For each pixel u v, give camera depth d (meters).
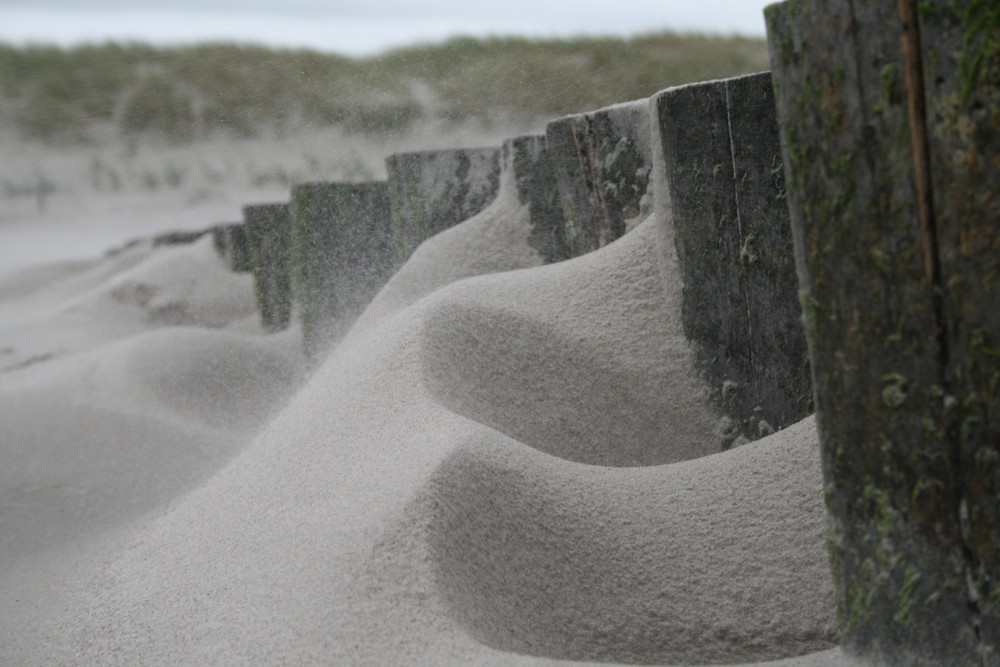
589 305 3.11
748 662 1.82
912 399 1.33
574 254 4.13
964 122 1.19
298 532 2.04
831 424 1.48
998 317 1.22
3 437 3.94
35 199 11.78
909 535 1.39
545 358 2.97
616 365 3.00
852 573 1.51
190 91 14.60
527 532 1.98
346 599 1.71
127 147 13.92
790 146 1.44
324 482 2.23
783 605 1.88
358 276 5.62
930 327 1.29
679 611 1.90
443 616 1.65
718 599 1.91
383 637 1.63
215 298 6.84
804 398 2.75
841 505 1.50
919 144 1.24
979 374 1.25
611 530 2.05
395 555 1.76
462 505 1.91
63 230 10.69
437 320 2.80
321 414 2.57
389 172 5.45
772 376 2.81
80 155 13.12
